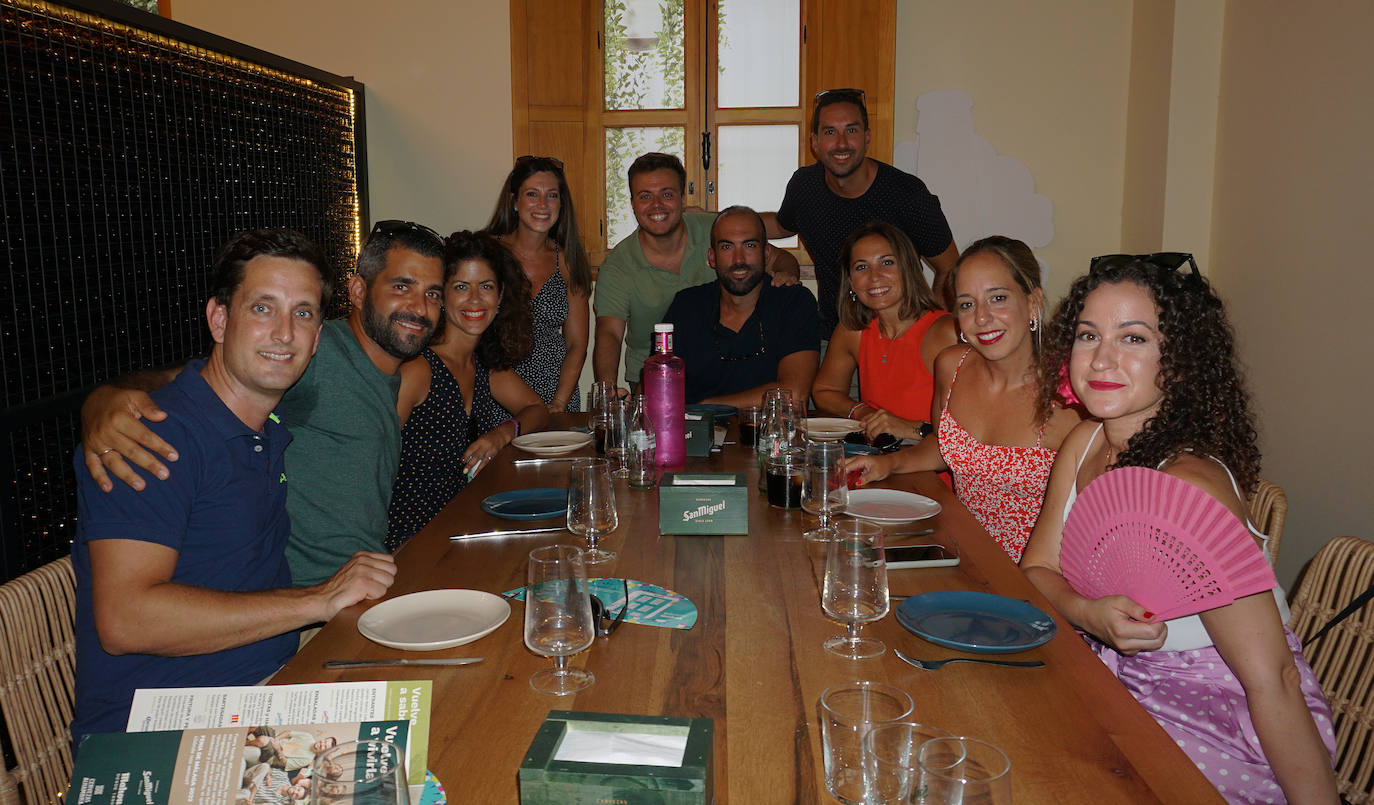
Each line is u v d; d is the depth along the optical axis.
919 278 2.80
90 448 1.37
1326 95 2.95
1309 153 3.04
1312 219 3.01
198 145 2.94
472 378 2.69
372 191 4.27
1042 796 0.90
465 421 2.49
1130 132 4.01
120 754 0.92
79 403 2.32
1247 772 1.34
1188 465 1.38
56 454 2.28
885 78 4.00
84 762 0.91
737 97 4.12
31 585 1.41
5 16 2.11
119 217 2.54
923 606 1.34
